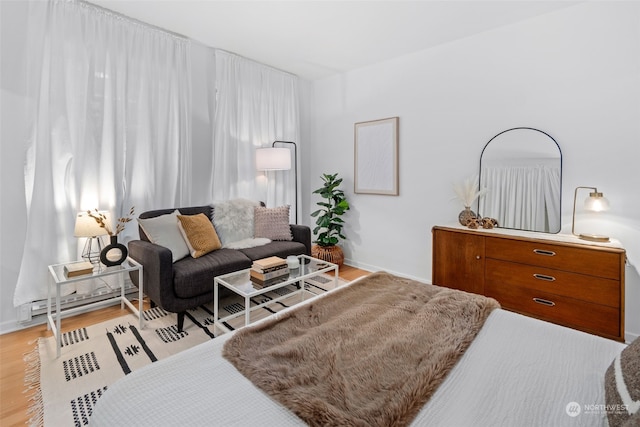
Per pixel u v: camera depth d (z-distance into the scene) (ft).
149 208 9.72
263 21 9.25
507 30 9.23
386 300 4.98
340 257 13.46
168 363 3.31
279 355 3.43
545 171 8.71
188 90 10.51
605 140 7.83
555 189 8.56
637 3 7.34
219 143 11.47
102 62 8.71
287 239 10.98
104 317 8.34
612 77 7.68
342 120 13.88
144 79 9.51
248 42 10.71
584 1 7.95
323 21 9.25
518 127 9.14
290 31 9.89
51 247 8.00
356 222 13.66
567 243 7.27
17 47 7.50
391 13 8.70
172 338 7.27
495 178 9.59
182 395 2.85
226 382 3.04
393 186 12.17
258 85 12.63
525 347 3.65
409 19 9.02
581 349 3.58
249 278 7.73
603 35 7.76
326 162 14.69
